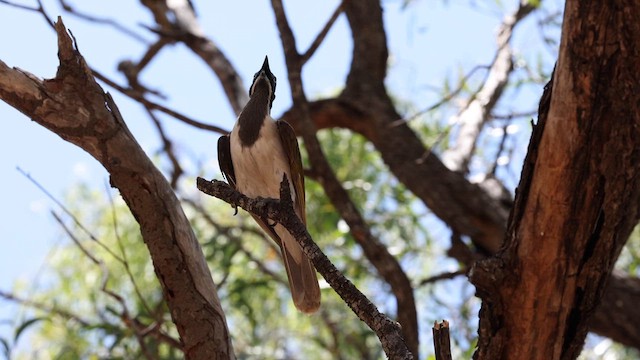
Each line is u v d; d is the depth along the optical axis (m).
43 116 5.11
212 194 5.18
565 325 4.50
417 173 9.10
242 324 10.67
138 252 10.45
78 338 9.56
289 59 8.09
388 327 4.34
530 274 4.41
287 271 6.19
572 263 4.38
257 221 6.21
